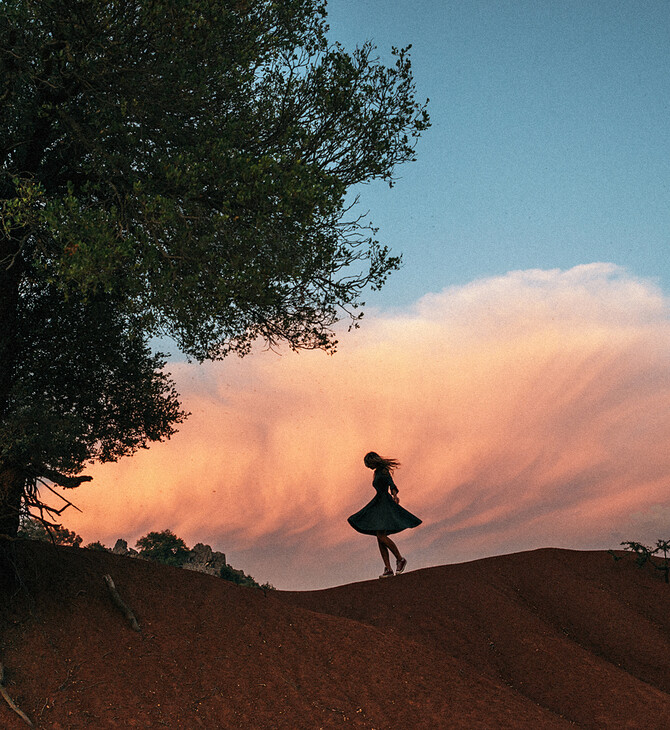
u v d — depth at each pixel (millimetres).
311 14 9906
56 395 11977
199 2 7680
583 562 14094
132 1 7629
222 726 7289
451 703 8234
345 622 10266
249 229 8102
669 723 8023
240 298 8359
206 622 9500
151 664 8203
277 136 9508
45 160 9883
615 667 9992
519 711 8219
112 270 7320
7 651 7906
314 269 8680
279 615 10102
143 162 8492
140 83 8117
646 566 13945
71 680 7605
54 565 10078
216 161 7887
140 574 10672
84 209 7863
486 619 11344
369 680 8586
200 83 8133
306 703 7891
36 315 11391
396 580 13406
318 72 9703
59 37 7980
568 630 11359
